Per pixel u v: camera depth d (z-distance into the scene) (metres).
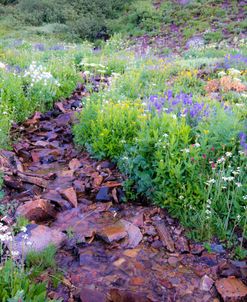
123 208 4.51
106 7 27.47
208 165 4.41
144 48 20.09
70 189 4.71
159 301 3.12
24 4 29.00
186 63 11.49
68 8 27.91
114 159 5.48
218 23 21.95
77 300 3.05
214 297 3.21
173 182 4.23
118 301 3.06
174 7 25.42
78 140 6.28
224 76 8.56
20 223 3.85
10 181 4.76
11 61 12.57
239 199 3.97
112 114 5.95
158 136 4.81
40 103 8.25
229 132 4.64
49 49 18.11
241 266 3.50
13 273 2.91
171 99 6.29
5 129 6.36
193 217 4.01
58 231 3.85
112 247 3.78
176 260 3.63
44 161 5.88
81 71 12.26
